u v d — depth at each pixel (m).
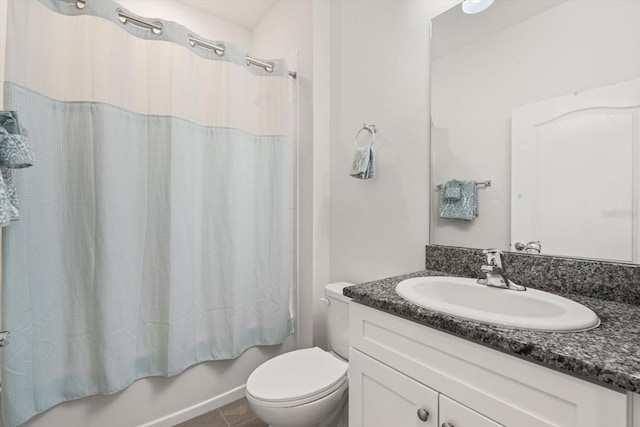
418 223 1.42
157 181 1.48
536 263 1.04
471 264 1.20
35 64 1.16
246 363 1.81
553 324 0.66
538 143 1.05
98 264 1.28
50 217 1.22
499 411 0.66
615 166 0.89
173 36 1.48
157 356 1.48
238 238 1.71
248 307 1.78
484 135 1.19
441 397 0.76
